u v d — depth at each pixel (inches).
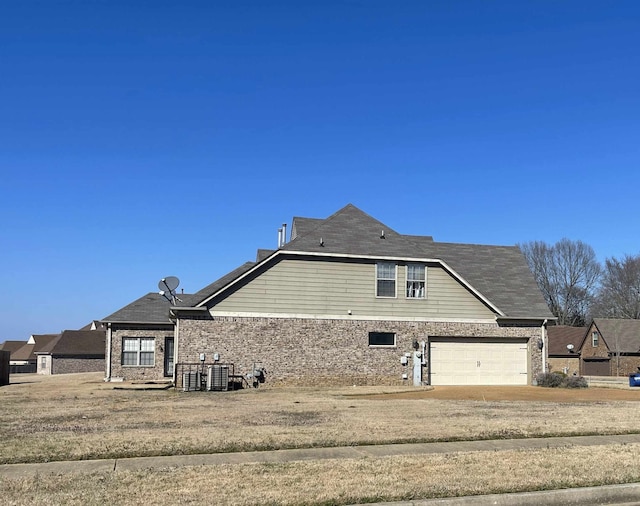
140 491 310.3
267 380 990.4
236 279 995.3
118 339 1307.8
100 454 396.2
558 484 334.3
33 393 901.2
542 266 3102.9
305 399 772.0
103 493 305.9
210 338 980.6
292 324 1011.9
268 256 1013.2
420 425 521.0
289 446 426.0
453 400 767.1
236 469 358.0
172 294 1043.9
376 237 1087.0
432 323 1079.6
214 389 933.2
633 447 433.7
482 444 443.2
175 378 970.7
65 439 446.3
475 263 1264.8
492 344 1113.4
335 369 1021.8
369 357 1040.8
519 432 488.4
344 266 1048.2
